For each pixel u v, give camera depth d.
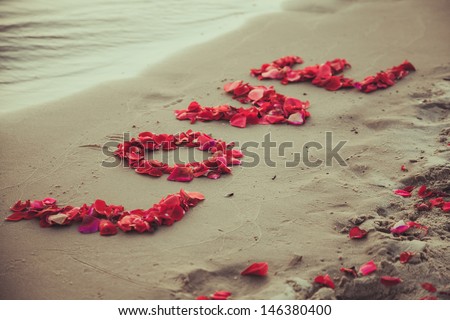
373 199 5.12
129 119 6.61
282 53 8.54
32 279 4.20
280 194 5.24
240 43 8.87
